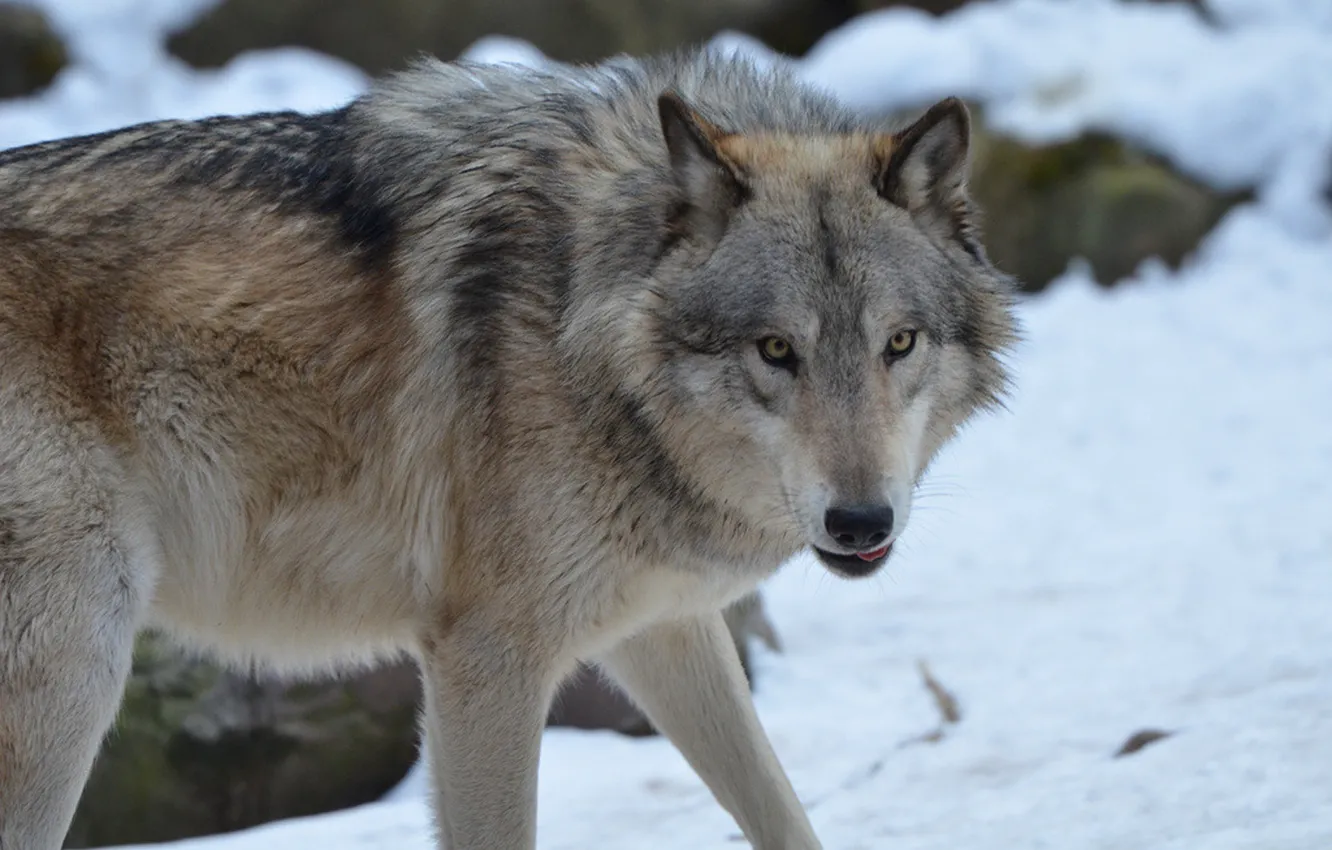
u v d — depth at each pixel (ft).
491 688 30.86
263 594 32.48
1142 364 85.05
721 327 29.71
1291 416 76.74
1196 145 100.83
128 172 31.83
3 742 29.89
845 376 29.19
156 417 30.91
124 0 96.89
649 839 38.63
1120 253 96.43
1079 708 44.93
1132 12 110.01
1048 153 99.19
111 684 30.48
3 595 29.76
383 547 31.96
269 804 44.55
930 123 30.63
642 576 31.30
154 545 31.27
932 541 64.44
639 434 30.37
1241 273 95.45
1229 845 31.94
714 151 30.17
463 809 30.86
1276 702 41.19
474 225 31.58
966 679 48.93
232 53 99.19
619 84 33.81
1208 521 64.03
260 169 32.22
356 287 31.65
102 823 43.52
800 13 113.19
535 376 30.63
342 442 31.65
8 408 30.04
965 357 31.32
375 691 45.29
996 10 110.63
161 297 30.94
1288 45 106.42
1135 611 53.93
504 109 32.94
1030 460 73.61
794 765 43.27
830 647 53.06
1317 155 100.22
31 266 30.68
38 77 92.53
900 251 30.14
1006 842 34.91
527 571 30.63
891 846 35.81
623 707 46.78
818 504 28.58
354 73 101.96
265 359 31.24
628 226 31.01
